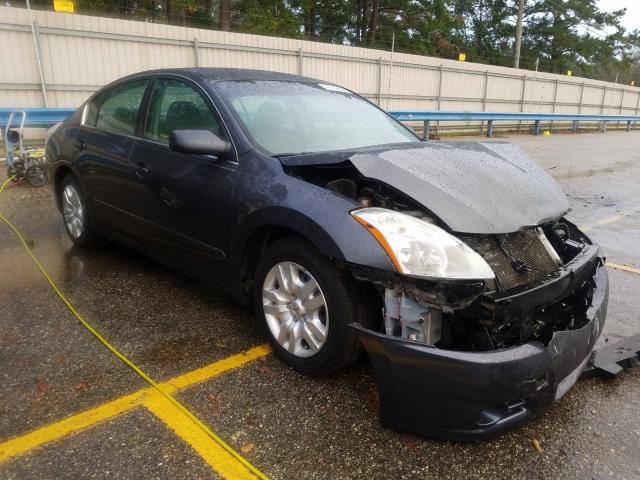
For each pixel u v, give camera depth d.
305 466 2.29
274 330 3.04
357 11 34.91
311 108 3.76
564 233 3.17
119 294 3.96
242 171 3.10
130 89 4.24
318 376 2.93
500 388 2.21
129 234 4.18
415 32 36.00
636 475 2.30
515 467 2.33
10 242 5.10
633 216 7.35
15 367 2.96
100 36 11.83
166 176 3.57
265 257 3.03
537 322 2.57
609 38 48.31
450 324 2.39
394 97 19.17
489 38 46.31
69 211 4.91
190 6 24.11
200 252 3.45
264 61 15.06
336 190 2.81
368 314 2.65
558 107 27.16
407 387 2.34
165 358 3.10
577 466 2.35
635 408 2.79
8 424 2.48
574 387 2.96
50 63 11.27
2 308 3.68
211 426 2.52
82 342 3.25
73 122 4.86
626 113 32.38
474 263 2.31
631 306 4.15
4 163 9.00
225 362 3.07
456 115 18.34
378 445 2.43
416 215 2.56
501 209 2.59
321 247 2.59
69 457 2.29
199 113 3.53
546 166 12.17
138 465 2.26
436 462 2.35
